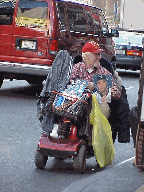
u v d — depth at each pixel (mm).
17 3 11547
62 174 5660
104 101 5930
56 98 5699
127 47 19141
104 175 5250
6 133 7797
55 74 5871
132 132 5531
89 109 5723
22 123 8688
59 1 11477
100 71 6117
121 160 6492
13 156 6402
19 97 11781
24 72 11414
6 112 9656
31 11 11422
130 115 5531
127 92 14031
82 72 6082
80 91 5707
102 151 5770
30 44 11414
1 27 11633
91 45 6062
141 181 5004
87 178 5215
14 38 11500
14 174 5594
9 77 11828
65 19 11625
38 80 12617
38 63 11352
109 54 14047
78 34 12055
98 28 13312
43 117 5785
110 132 5871
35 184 5242
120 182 4965
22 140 7379
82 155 5688
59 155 5645
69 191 4840
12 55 11531
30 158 6355
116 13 60406
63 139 5770
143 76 4895
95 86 5910
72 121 5758
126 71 21891
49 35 11266
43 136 5828
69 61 5953
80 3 12398
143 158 5305
